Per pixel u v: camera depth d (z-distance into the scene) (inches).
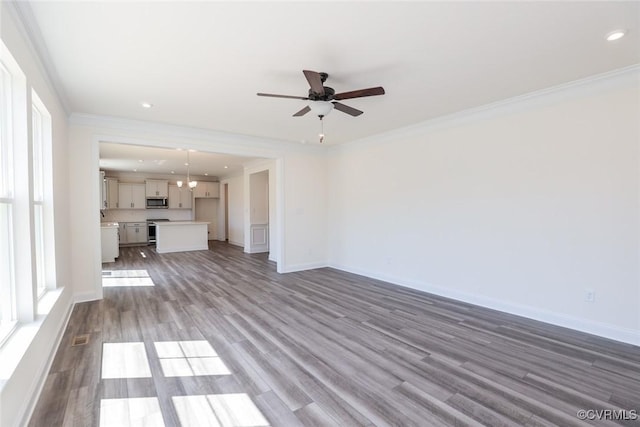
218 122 174.1
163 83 119.8
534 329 125.2
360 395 82.0
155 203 401.4
